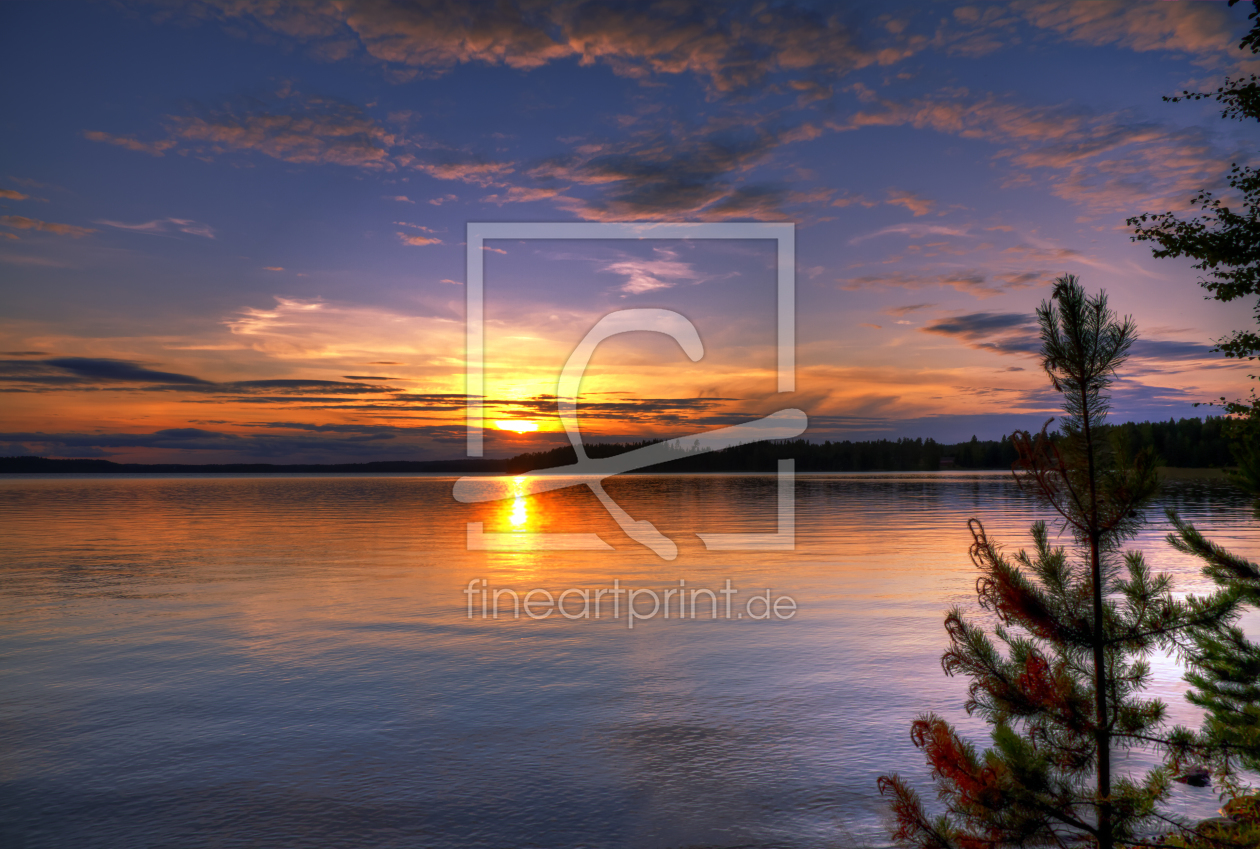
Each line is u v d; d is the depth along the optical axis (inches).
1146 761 254.8
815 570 764.6
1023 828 143.8
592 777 247.8
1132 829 144.1
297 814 221.0
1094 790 146.3
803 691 343.9
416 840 205.3
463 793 235.6
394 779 246.5
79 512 1959.9
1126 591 146.2
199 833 209.5
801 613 534.0
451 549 995.9
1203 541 212.2
